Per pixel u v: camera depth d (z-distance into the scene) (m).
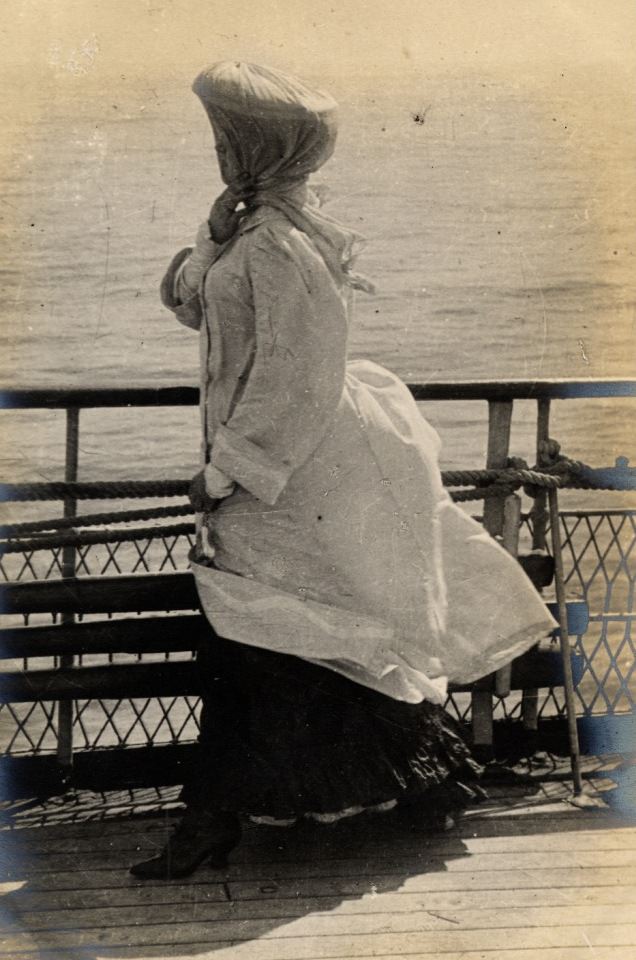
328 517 2.94
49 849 3.08
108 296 7.79
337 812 2.92
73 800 3.35
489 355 7.29
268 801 2.91
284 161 2.84
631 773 3.46
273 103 2.77
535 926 2.76
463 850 3.08
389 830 3.15
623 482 3.39
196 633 3.29
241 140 2.82
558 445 3.42
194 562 3.06
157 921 2.79
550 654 3.48
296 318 2.80
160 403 3.23
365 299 8.48
